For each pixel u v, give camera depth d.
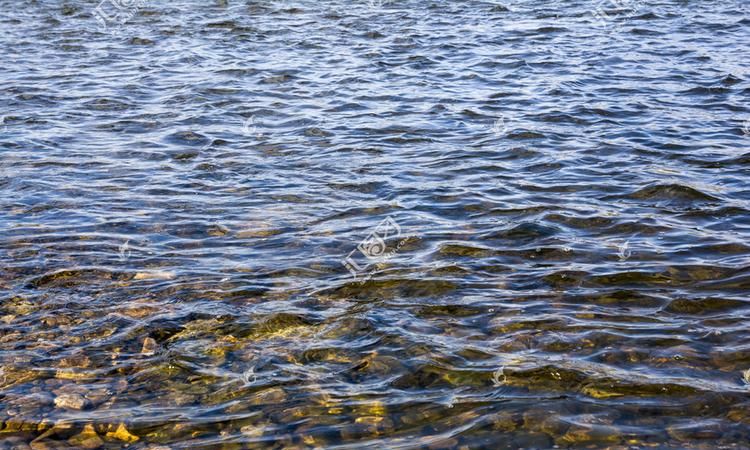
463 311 10.91
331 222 13.97
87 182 15.95
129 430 8.65
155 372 9.70
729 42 26.98
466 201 14.73
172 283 11.86
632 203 14.50
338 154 17.48
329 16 32.62
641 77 23.02
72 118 20.09
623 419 8.59
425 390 9.22
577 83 22.53
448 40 28.00
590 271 11.91
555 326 10.47
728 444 8.16
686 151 17.16
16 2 36.50
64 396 9.23
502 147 17.69
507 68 24.33
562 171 16.17
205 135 18.78
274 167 16.73
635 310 10.82
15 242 13.23
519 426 8.54
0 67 25.00
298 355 9.99
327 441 8.41
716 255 12.32
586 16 31.58
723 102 20.59
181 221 14.09
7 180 16.02
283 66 24.91
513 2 34.94
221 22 31.58
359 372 9.61
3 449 8.35
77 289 11.71
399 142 18.19
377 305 11.12
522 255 12.52
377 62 25.23
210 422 8.77
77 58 26.23
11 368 9.77
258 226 13.84
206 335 10.48
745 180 15.45
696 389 9.05
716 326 10.37
